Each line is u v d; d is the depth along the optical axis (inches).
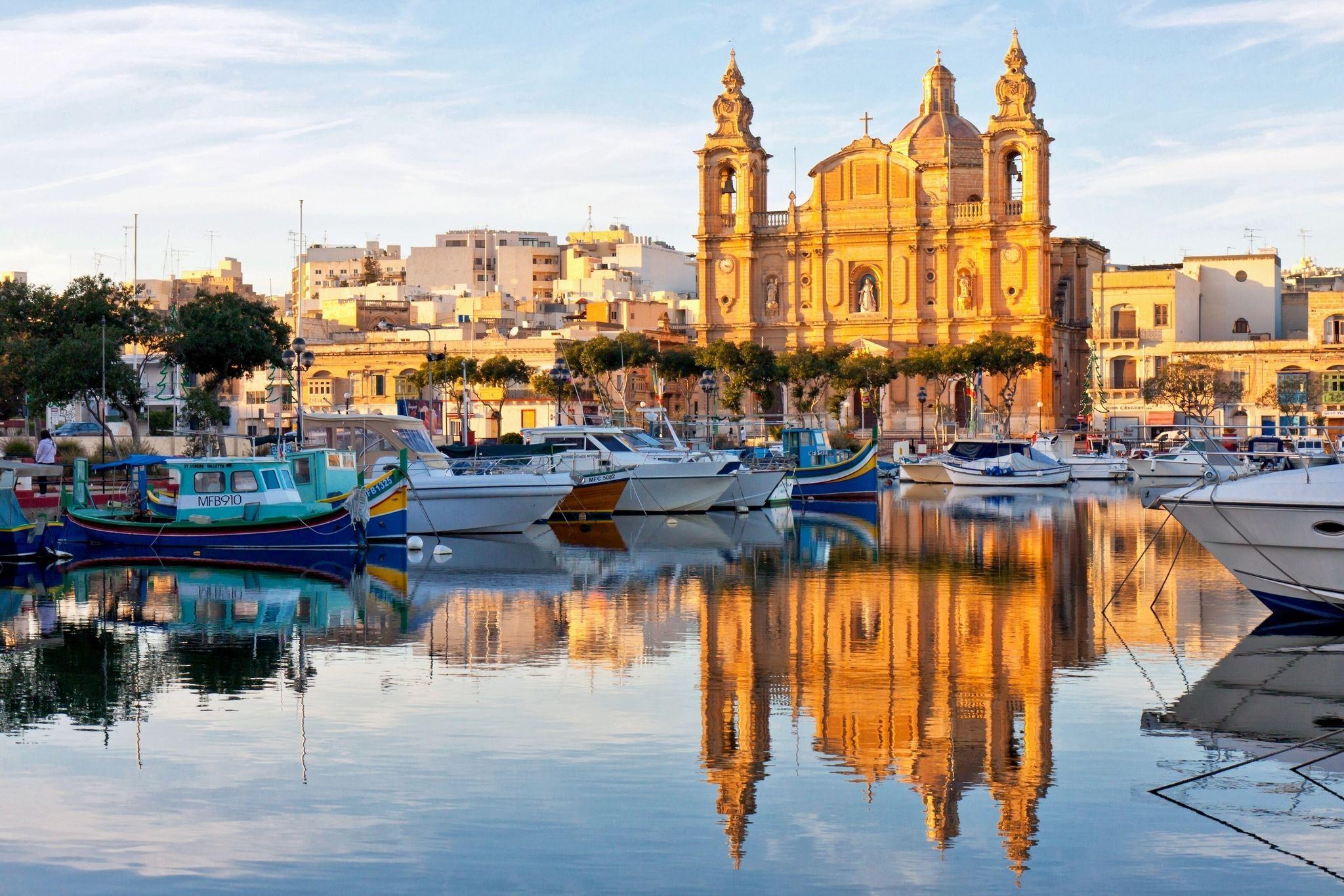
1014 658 1321.4
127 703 1152.8
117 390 3275.1
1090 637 1427.2
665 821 869.8
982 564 2080.5
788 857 814.5
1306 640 1402.6
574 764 978.1
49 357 3174.2
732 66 6353.3
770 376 5605.3
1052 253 6402.6
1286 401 5954.7
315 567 2007.9
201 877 788.6
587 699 1159.6
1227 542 1478.8
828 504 3597.4
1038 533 2637.8
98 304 3585.1
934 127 6712.6
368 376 6348.4
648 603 1657.2
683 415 6003.9
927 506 3518.7
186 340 3619.6
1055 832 852.6
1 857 815.7
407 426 2795.3
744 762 983.0
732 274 6338.6
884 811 887.1
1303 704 1136.8
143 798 911.7
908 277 6112.2
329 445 2795.3
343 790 923.4
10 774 960.9
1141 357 6451.8
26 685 1217.4
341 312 7687.0
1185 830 854.5
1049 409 6028.5
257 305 3912.4
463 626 1499.8
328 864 805.9
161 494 2410.2
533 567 2014.0
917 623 1514.5
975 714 1110.4
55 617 1565.0
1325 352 6077.8
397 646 1389.0
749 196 6289.4
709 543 2411.4
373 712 1117.7
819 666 1288.1
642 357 5472.4
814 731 1060.5
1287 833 847.7
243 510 2186.3
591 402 5851.4
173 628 1493.6
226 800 906.1
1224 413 5954.7
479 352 6181.1
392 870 798.5
